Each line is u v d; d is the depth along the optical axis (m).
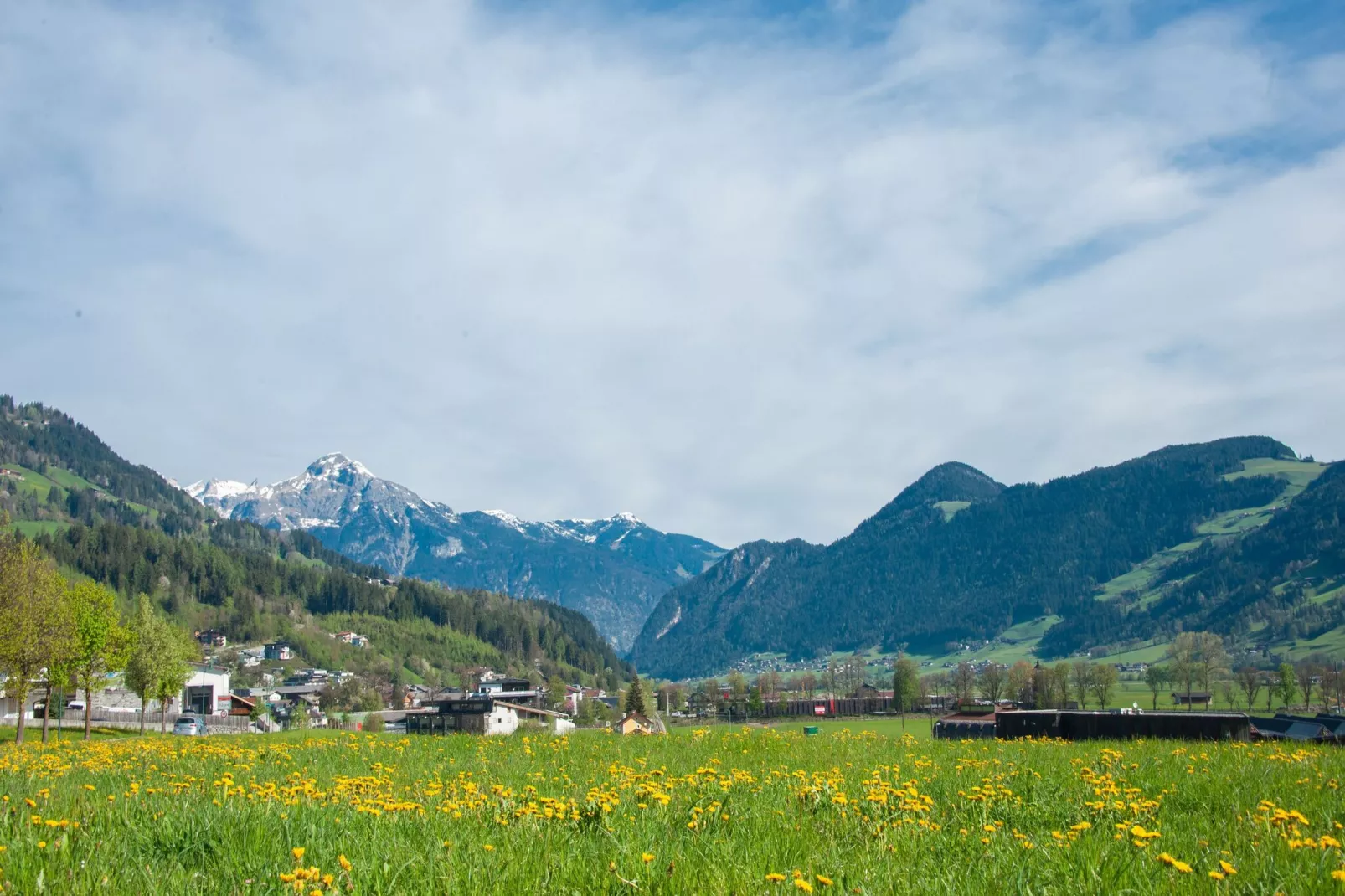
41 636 49.81
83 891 6.92
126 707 111.19
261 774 15.71
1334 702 165.12
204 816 9.39
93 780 14.38
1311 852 8.55
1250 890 7.48
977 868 8.30
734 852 8.70
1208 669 192.62
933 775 15.68
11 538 51.84
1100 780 14.06
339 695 178.62
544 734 30.64
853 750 21.70
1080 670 175.25
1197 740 27.23
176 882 7.21
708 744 23.67
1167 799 12.63
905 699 187.75
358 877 7.51
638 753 20.94
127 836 8.86
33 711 85.44
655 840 9.11
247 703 133.62
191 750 21.81
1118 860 8.33
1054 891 7.55
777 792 12.71
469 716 87.69
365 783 13.26
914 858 8.76
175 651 77.88
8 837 8.23
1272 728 45.66
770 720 164.50
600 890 7.36
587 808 10.59
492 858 7.99
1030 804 12.23
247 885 7.14
